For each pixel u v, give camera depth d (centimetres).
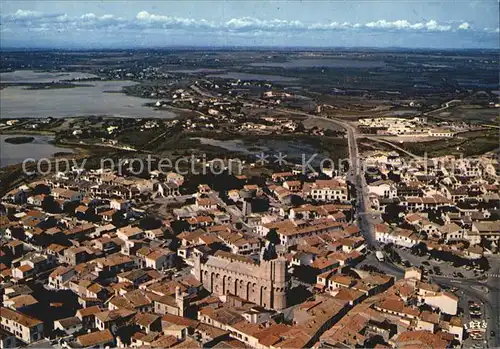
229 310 18788
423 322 17700
